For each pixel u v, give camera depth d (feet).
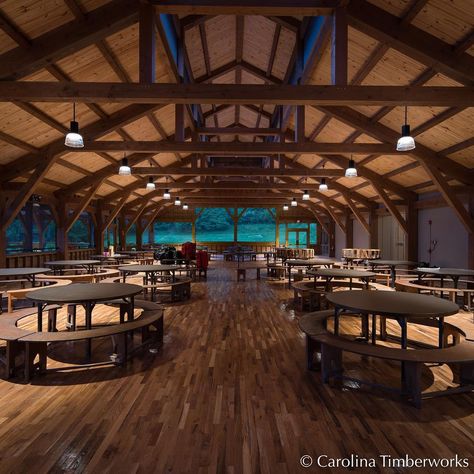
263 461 6.48
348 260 37.47
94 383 9.89
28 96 13.26
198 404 8.67
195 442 7.06
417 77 17.12
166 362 11.57
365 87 13.70
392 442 7.13
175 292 22.70
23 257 28.94
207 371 10.81
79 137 14.47
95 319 17.47
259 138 46.50
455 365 10.26
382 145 23.02
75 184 32.45
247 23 22.56
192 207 68.39
